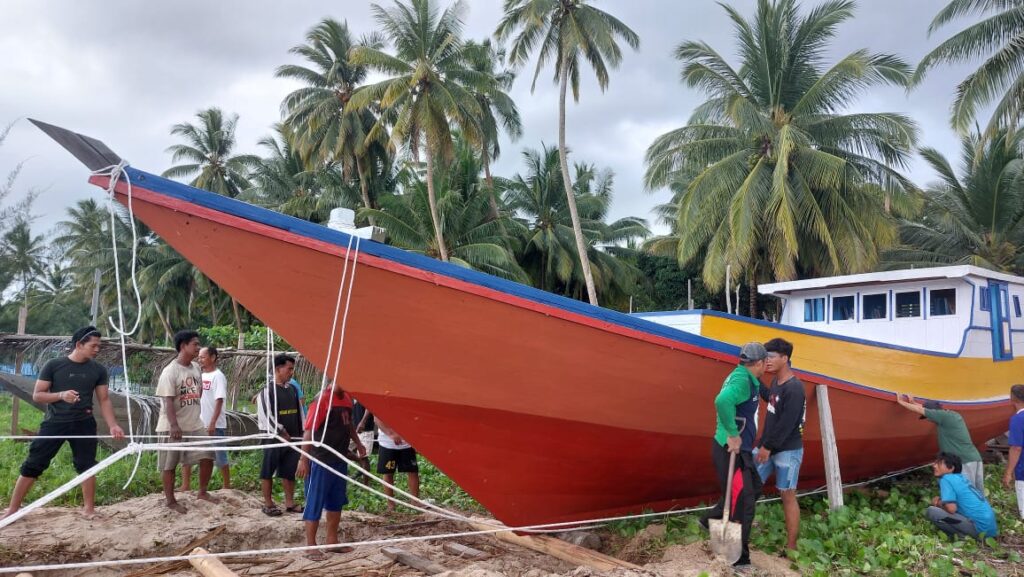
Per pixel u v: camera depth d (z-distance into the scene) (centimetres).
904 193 2247
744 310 3738
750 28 2353
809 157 2148
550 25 2519
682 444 620
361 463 891
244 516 717
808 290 1077
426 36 2753
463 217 3111
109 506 752
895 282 995
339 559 575
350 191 3466
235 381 1500
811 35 2259
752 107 2150
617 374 566
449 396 531
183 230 452
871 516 638
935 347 955
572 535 617
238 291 479
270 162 4038
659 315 884
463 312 512
